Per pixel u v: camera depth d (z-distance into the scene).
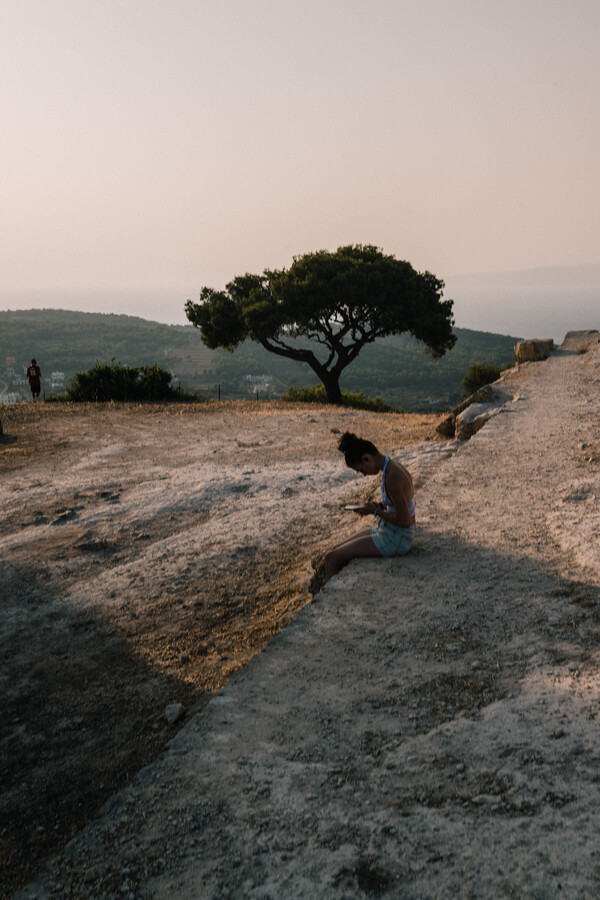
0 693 5.00
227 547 7.75
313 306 29.91
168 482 11.15
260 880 1.92
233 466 12.10
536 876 1.79
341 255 32.56
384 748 2.59
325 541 7.52
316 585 6.11
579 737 2.45
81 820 3.42
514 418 10.10
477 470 7.16
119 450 14.48
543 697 2.79
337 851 2.00
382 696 3.02
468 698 2.90
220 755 2.63
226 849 2.07
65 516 9.52
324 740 2.68
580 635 3.36
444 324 30.89
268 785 2.40
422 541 5.12
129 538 8.55
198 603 6.30
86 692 4.89
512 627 3.58
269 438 15.05
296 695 3.10
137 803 2.37
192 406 22.30
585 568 4.25
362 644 3.57
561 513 5.41
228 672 4.84
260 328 30.03
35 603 6.70
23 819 3.50
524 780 2.24
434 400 134.50
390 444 13.02
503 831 1.99
